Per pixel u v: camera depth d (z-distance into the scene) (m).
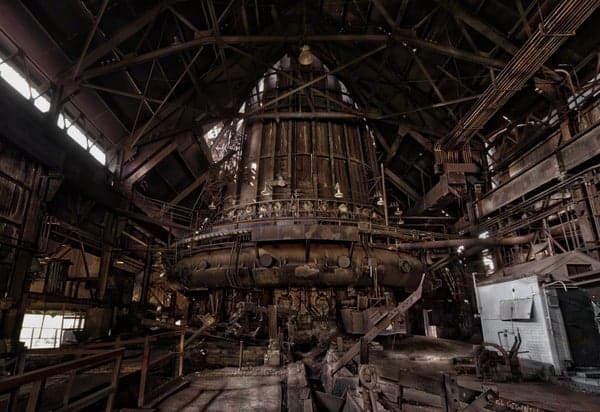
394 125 23.97
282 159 21.55
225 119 21.86
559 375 8.54
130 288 20.53
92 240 17.14
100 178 17.34
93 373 9.16
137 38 16.41
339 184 20.91
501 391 7.46
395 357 13.20
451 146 19.70
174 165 23.23
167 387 8.05
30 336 17.36
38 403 3.67
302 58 16.91
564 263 10.29
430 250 21.42
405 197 27.86
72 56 14.45
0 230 11.15
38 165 12.94
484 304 12.63
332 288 17.64
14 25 12.30
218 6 17.97
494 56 16.44
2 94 11.09
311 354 13.90
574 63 14.30
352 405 6.73
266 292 17.52
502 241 17.20
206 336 15.81
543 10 13.55
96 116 17.25
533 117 17.05
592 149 12.59
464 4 15.30
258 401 7.23
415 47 17.56
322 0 19.88
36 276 12.60
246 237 18.00
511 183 17.48
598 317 9.13
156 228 24.33
